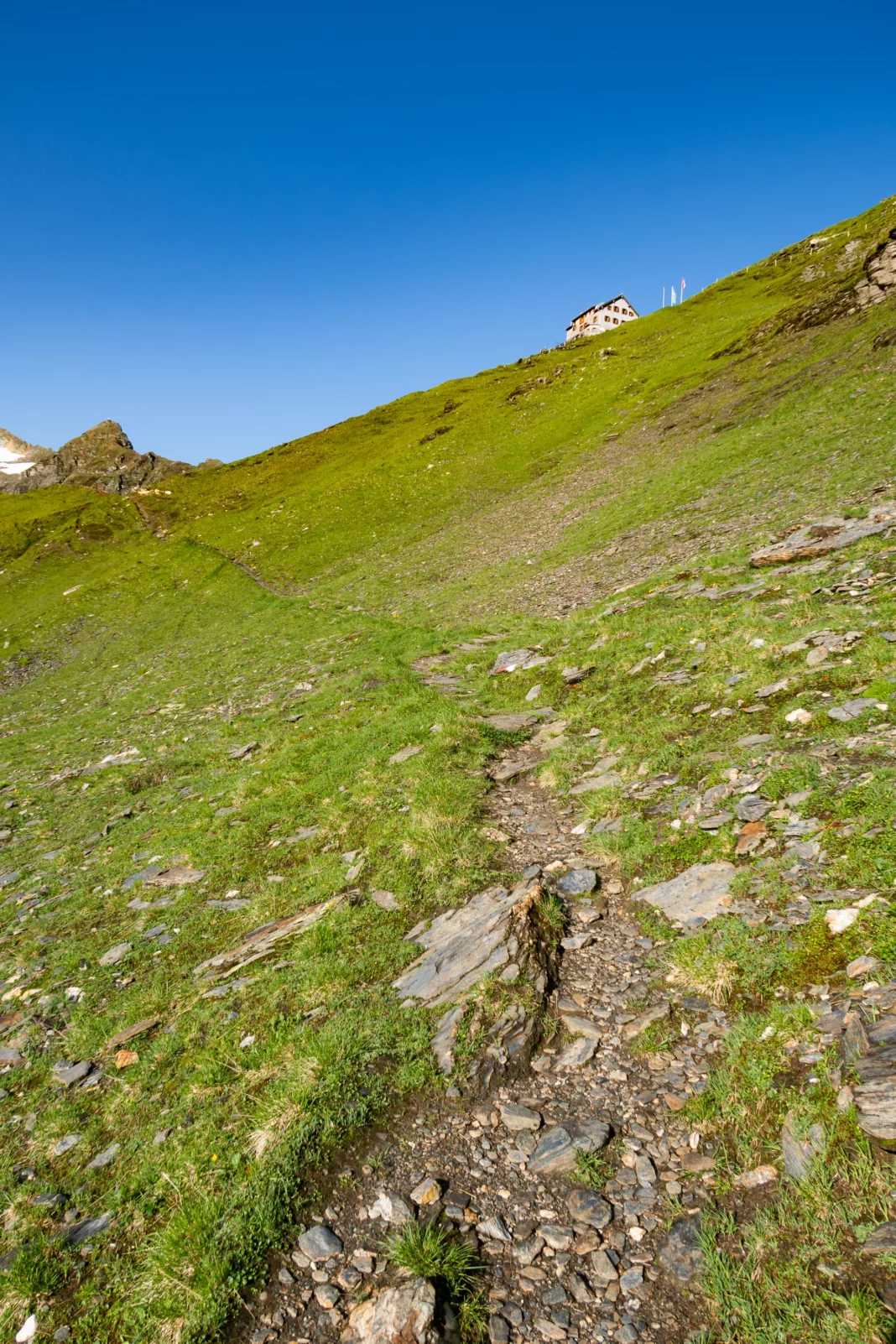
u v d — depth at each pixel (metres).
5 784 23.09
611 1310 4.56
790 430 42.41
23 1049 9.33
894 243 59.19
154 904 12.68
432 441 92.62
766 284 134.88
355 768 15.91
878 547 18.19
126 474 174.50
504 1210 5.41
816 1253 4.38
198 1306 5.03
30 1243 6.20
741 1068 5.87
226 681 31.62
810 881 7.55
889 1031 5.33
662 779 11.40
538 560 40.56
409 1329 4.54
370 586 48.31
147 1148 6.99
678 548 30.70
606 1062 6.60
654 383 83.56
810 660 12.96
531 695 18.30
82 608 62.16
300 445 132.12
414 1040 7.26
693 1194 5.19
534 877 9.86
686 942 7.59
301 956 9.46
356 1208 5.63
